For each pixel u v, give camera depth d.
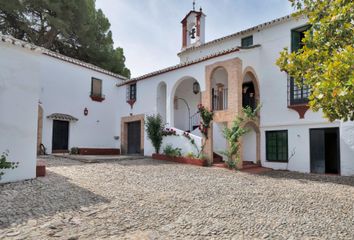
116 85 18.84
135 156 15.42
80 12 20.83
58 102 15.19
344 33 5.25
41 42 20.22
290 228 4.55
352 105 4.73
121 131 18.16
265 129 13.65
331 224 4.79
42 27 19.92
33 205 5.24
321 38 5.58
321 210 5.67
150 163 12.49
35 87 7.85
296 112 12.56
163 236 4.04
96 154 16.08
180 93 18.02
